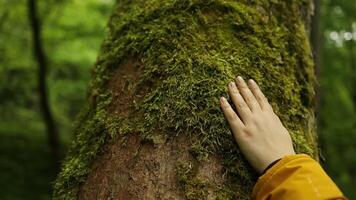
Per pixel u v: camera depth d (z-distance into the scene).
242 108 1.30
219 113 1.29
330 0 8.61
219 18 1.48
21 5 8.40
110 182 1.28
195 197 1.20
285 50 1.56
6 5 8.40
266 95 1.41
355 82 9.52
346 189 8.83
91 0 9.17
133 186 1.23
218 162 1.25
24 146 9.49
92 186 1.32
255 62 1.44
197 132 1.27
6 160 8.66
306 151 1.42
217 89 1.32
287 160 1.20
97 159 1.36
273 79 1.45
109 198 1.25
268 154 1.24
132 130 1.31
